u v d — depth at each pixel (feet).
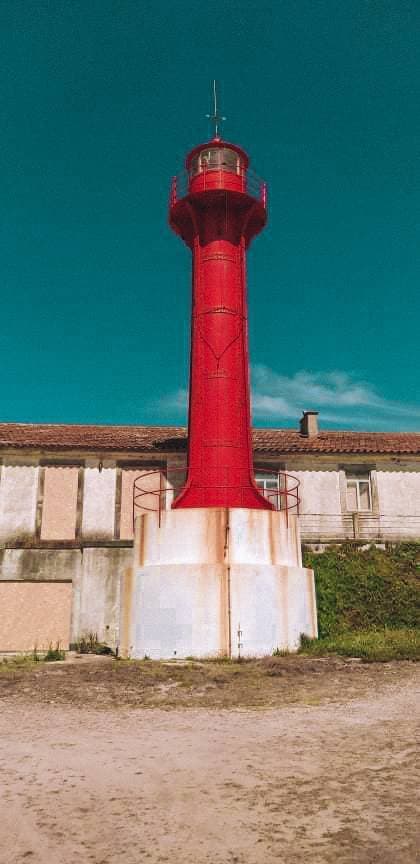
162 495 70.23
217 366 57.52
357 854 13.78
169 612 47.93
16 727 27.25
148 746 23.29
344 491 73.61
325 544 70.74
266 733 25.05
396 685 35.70
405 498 74.33
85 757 21.81
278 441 77.10
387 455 75.10
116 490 70.28
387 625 62.64
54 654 53.16
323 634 58.75
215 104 64.39
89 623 65.21
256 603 48.08
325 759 20.99
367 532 72.54
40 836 15.02
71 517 69.10
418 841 14.37
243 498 54.75
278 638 48.52
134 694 34.81
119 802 17.19
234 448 55.77
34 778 19.43
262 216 63.36
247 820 15.78
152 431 81.20
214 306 59.26
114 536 68.74
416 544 71.51
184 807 16.72
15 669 44.45
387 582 66.54
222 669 41.78
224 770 19.93
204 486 54.54
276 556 51.44
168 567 48.85
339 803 16.80
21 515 68.54
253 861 13.56
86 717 29.30
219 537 49.80
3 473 69.77
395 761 20.58
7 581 66.39
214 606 47.37
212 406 56.59
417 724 26.04
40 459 70.64
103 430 80.33
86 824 15.70
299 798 17.22
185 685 36.70
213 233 61.41
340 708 30.09
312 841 14.48
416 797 17.12
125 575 52.49
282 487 72.74
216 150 62.49
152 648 47.88
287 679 38.34
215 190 60.13
